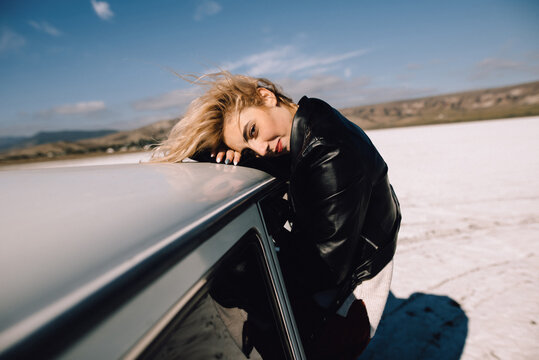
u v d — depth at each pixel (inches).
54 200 20.8
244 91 48.0
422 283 121.2
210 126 49.0
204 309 19.3
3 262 12.5
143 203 20.8
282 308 32.8
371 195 37.7
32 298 10.5
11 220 16.9
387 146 863.7
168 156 53.2
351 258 36.4
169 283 15.4
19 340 8.7
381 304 44.6
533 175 315.9
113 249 14.4
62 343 9.6
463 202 229.3
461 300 108.2
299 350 34.8
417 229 178.4
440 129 1886.1
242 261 25.5
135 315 13.0
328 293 42.3
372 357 85.1
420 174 367.6
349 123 38.9
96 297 11.5
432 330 94.5
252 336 26.5
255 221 29.4
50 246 14.0
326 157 32.9
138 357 13.0
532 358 82.0
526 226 171.5
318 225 34.6
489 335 90.6
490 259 135.9
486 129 1418.6
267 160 53.3
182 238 17.4
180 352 16.7
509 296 108.0
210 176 32.4
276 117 49.3
